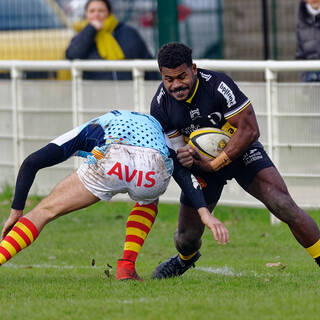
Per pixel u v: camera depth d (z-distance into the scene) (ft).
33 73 126.11
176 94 66.64
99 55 127.34
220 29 153.99
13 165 128.77
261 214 116.16
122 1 159.94
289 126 108.99
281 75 118.62
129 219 71.10
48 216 66.59
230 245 100.48
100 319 54.60
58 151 66.90
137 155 64.90
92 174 65.36
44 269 84.58
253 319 53.47
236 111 67.21
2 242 66.80
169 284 68.08
